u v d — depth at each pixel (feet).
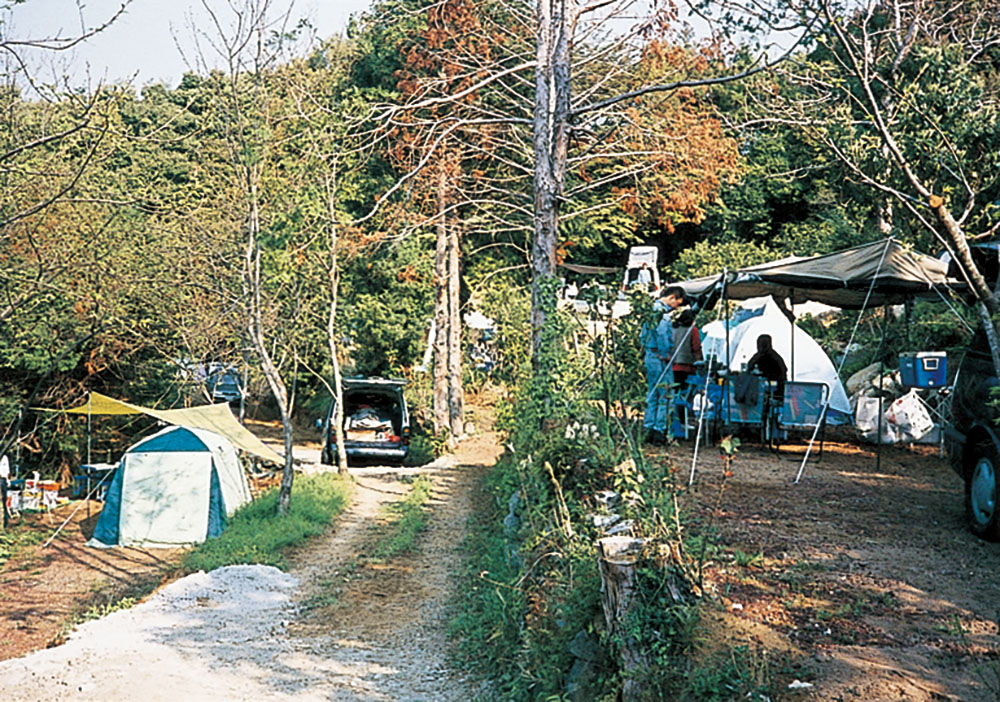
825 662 18.21
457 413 88.43
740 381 44.98
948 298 44.16
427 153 57.72
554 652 22.30
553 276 38.01
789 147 58.80
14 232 48.42
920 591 22.27
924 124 28.17
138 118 80.07
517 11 55.67
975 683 17.11
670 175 61.16
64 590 47.01
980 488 27.17
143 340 71.41
